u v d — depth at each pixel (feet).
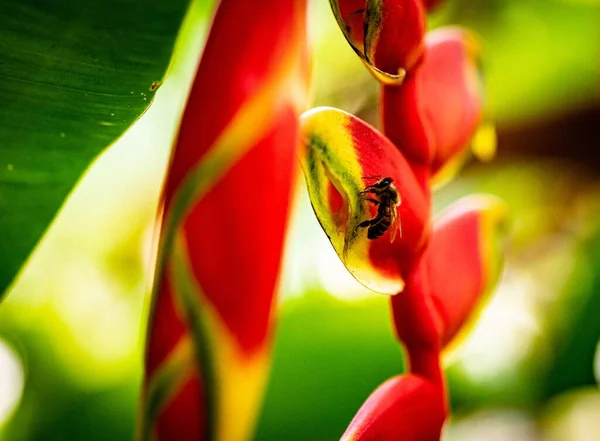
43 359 2.57
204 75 1.08
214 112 1.07
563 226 2.65
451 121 1.32
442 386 1.28
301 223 2.47
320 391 2.15
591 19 2.49
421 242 1.19
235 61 1.08
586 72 2.51
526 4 2.50
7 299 2.65
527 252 2.67
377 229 1.18
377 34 1.18
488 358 2.48
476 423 2.46
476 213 1.33
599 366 2.47
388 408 1.23
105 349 2.66
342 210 1.17
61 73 1.27
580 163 2.57
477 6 2.53
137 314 2.76
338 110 1.17
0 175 1.33
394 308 1.29
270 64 1.08
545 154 2.58
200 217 1.05
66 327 2.66
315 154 1.16
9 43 1.25
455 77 1.33
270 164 1.06
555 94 2.53
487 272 1.32
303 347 2.17
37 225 1.36
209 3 2.31
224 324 1.05
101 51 1.26
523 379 2.48
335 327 2.19
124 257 2.85
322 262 2.34
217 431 1.04
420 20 1.21
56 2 1.23
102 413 2.27
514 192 2.63
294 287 2.29
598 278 2.48
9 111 1.30
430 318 1.28
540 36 2.52
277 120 1.07
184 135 1.07
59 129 1.32
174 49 1.27
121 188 2.84
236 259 1.05
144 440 1.05
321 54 2.53
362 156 1.17
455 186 2.60
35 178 1.34
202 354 1.04
